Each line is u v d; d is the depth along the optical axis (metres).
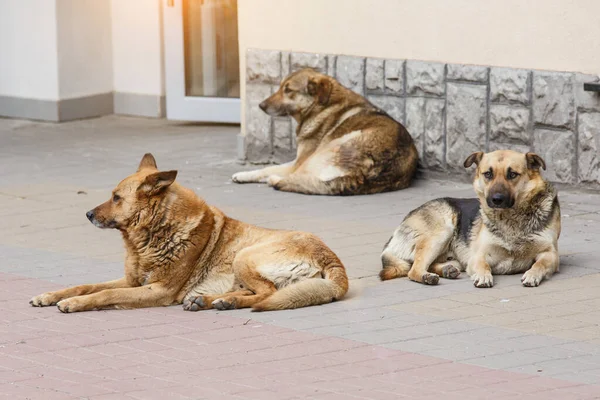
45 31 17.78
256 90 14.45
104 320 7.56
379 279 8.67
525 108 11.98
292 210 11.53
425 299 7.96
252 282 7.87
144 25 18.14
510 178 8.33
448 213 8.84
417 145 13.06
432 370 6.27
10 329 7.37
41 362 6.62
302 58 13.96
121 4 18.31
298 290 7.71
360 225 10.74
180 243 7.86
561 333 7.02
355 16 13.46
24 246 10.16
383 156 12.38
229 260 8.02
